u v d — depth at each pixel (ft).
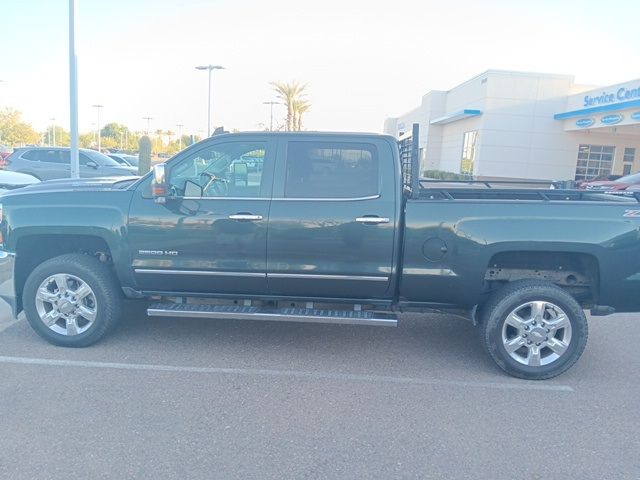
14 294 17.34
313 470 11.21
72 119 47.03
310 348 18.07
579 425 13.42
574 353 15.88
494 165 91.61
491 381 15.94
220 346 17.94
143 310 21.33
